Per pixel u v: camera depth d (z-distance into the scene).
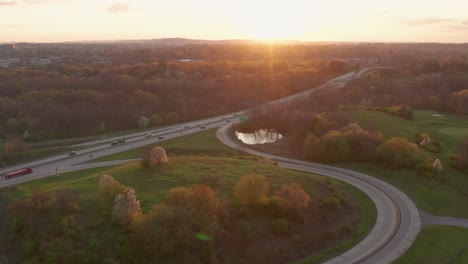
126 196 53.28
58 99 170.75
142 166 77.19
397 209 73.31
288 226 57.78
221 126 150.62
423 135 113.38
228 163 82.75
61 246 48.44
